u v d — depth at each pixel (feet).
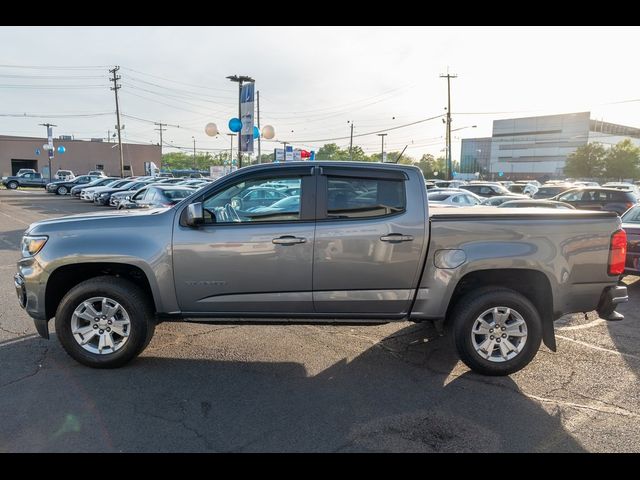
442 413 11.78
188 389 12.91
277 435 10.67
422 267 13.67
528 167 349.61
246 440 10.46
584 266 13.84
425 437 10.68
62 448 10.03
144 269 13.67
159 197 50.29
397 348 16.28
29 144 216.95
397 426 11.12
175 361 14.84
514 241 13.62
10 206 84.33
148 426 10.96
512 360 13.80
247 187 13.96
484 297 13.60
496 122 368.27
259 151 69.21
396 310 13.97
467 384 13.47
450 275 13.57
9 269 28.86
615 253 13.97
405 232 13.51
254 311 14.01
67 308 13.78
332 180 13.74
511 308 13.67
